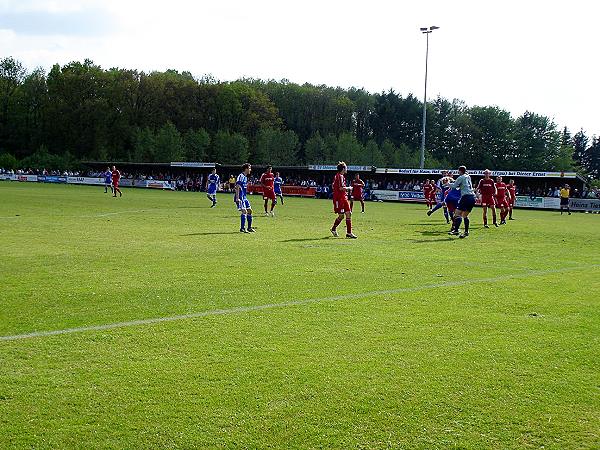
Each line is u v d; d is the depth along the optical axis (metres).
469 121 105.44
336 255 14.34
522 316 8.47
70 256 13.48
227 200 43.91
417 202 53.59
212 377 5.92
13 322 7.77
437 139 107.12
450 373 6.13
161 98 98.06
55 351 6.63
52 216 24.56
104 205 32.94
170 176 77.25
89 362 6.30
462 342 7.16
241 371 6.09
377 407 5.31
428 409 5.29
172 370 6.09
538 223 28.31
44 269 11.72
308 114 108.50
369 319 8.15
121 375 5.95
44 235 17.61
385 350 6.81
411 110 105.62
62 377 5.88
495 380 5.96
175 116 98.06
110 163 81.44
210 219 24.89
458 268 12.76
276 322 7.92
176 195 51.41
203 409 5.22
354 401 5.43
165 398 5.43
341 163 18.62
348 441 4.72
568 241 19.38
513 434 4.88
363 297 9.52
